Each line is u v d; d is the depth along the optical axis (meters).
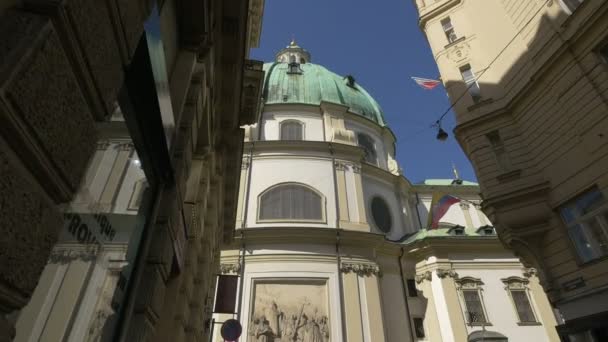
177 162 5.76
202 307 10.30
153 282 4.68
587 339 10.91
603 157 10.96
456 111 16.38
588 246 11.27
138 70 3.66
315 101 36.22
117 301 3.60
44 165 1.96
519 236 12.85
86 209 2.71
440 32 18.58
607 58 11.34
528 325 26.23
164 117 4.30
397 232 32.09
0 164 1.66
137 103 3.88
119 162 3.39
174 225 5.51
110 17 2.57
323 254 25.44
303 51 48.94
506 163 14.18
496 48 15.82
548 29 13.33
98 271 3.04
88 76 2.36
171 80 5.68
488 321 26.23
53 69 1.97
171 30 5.54
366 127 37.00
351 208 28.94
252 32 22.11
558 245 12.09
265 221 26.98
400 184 35.31
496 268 28.52
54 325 2.41
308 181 29.39
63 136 2.12
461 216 36.81
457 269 28.28
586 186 11.36
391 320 25.91
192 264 8.02
